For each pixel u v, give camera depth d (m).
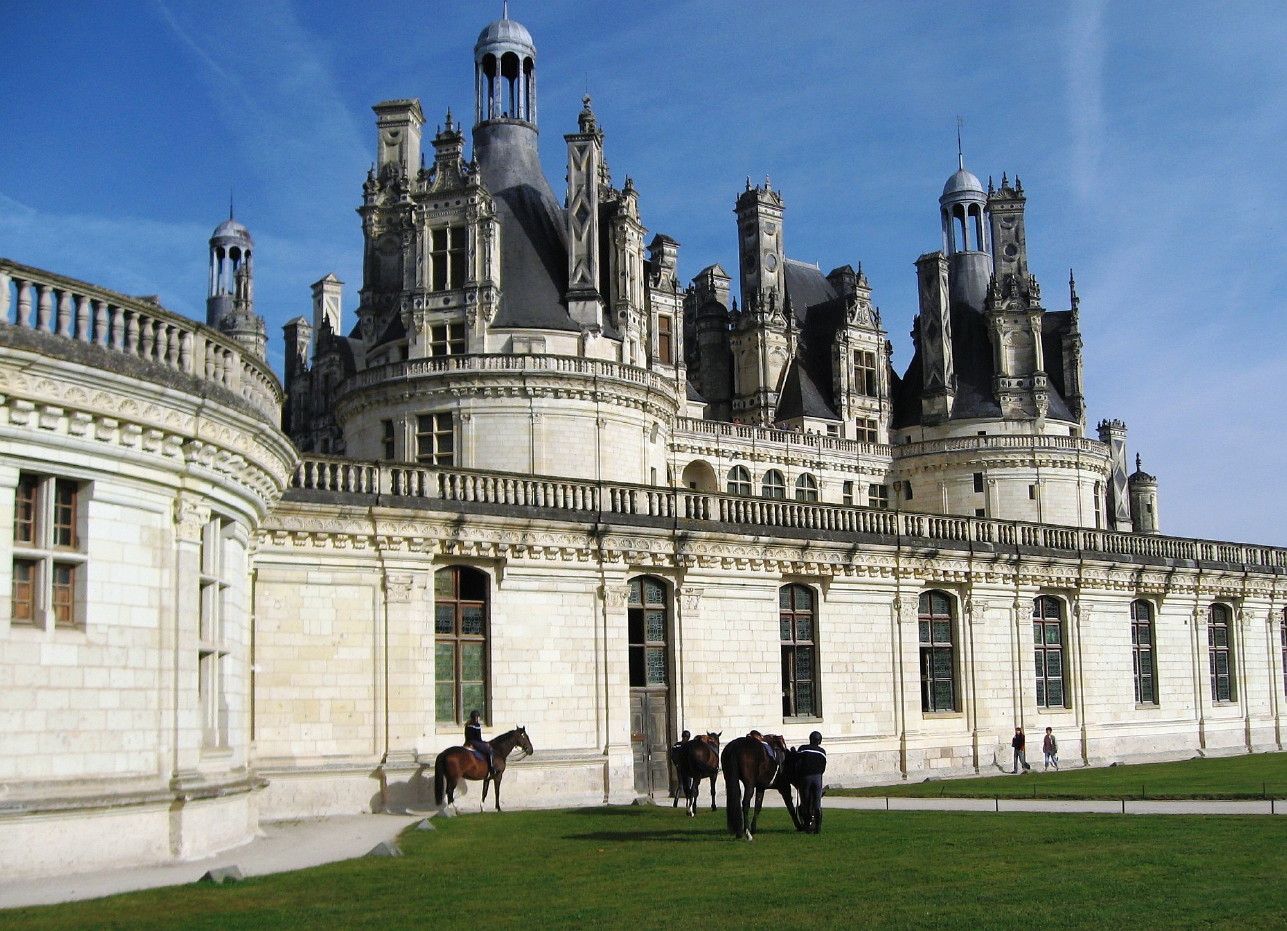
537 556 33.22
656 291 67.94
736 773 22.98
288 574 29.22
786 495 70.44
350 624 29.94
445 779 28.83
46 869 17.59
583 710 33.59
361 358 59.84
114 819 18.53
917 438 76.12
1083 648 47.44
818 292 82.38
